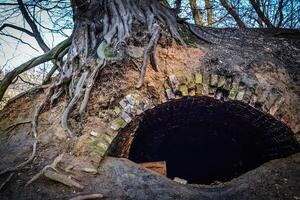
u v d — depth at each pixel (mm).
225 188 3652
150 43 4457
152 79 4238
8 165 3631
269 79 4324
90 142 3809
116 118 4012
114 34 4762
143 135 5320
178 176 6891
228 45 5082
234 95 4094
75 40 4988
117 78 4262
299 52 5082
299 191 3225
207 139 6207
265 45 5238
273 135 4461
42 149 3830
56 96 4469
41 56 5938
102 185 3377
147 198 3270
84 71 4371
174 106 4605
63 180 3273
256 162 5660
